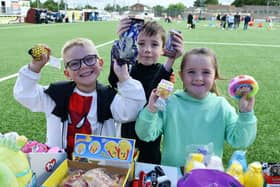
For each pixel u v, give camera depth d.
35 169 1.69
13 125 3.83
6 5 44.09
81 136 1.76
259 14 71.56
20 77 2.00
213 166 1.74
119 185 1.59
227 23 30.48
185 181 1.49
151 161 2.37
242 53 11.48
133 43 1.95
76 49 1.98
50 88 2.10
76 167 1.74
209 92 2.19
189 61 2.06
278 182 1.66
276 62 9.46
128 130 2.28
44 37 16.30
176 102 2.12
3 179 1.36
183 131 2.08
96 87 2.10
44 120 4.02
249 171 1.67
